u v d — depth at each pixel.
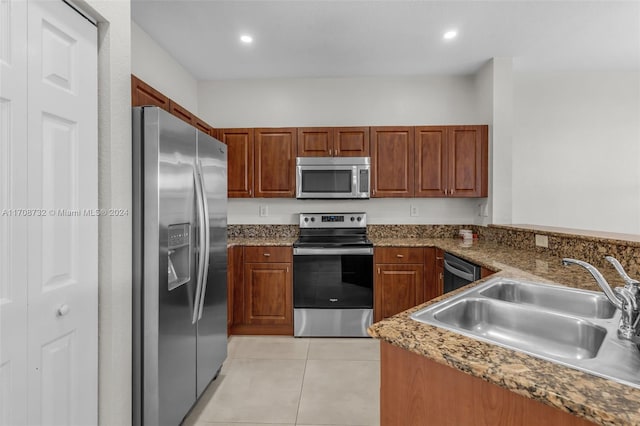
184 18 2.26
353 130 3.05
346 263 2.82
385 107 3.36
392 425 0.82
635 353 0.70
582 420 0.54
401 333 0.80
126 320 1.33
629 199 3.27
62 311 1.05
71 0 1.08
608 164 3.28
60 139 1.05
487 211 3.02
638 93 3.25
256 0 2.07
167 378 1.44
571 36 2.55
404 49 2.74
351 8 2.16
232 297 2.79
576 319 0.92
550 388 0.56
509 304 1.06
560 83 3.28
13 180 0.90
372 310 2.81
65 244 1.07
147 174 1.38
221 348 2.08
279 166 3.06
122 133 1.31
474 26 2.39
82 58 1.14
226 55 2.82
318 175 3.02
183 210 1.56
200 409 1.78
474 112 3.30
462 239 3.18
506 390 0.63
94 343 1.20
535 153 3.31
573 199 3.29
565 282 1.32
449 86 3.32
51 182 1.02
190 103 3.24
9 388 0.89
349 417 1.72
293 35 2.49
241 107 3.39
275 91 3.38
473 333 0.79
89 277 1.17
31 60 0.95
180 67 3.02
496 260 1.96
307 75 3.29
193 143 1.66
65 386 1.07
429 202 3.38
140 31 2.39
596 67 3.16
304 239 3.21
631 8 2.17
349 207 3.40
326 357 2.42
